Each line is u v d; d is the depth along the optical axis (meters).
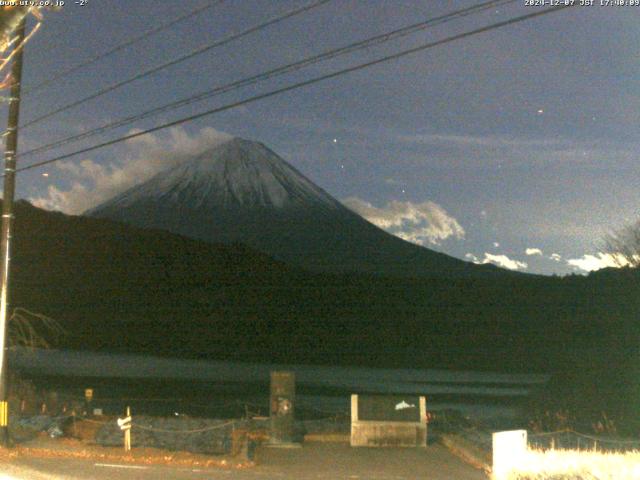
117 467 18.17
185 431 23.23
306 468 18.64
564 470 15.45
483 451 20.42
